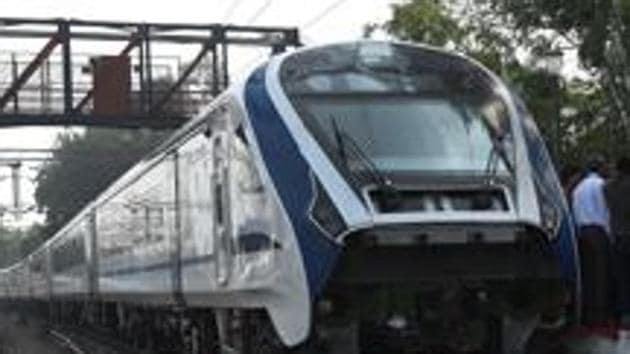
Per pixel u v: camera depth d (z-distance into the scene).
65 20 42.81
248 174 19.39
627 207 19.36
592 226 19.42
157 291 28.34
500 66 36.41
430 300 18.11
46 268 66.31
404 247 17.70
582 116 36.88
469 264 17.89
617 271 19.45
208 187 22.39
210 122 21.97
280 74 19.39
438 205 17.67
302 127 18.52
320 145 18.27
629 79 32.34
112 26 43.25
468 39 38.22
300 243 17.73
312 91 19.02
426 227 17.42
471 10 37.91
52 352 42.69
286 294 18.03
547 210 18.05
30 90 43.62
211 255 22.41
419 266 17.75
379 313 17.89
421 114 18.80
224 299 21.78
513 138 18.59
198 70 44.78
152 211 28.92
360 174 17.88
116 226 36.00
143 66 43.81
